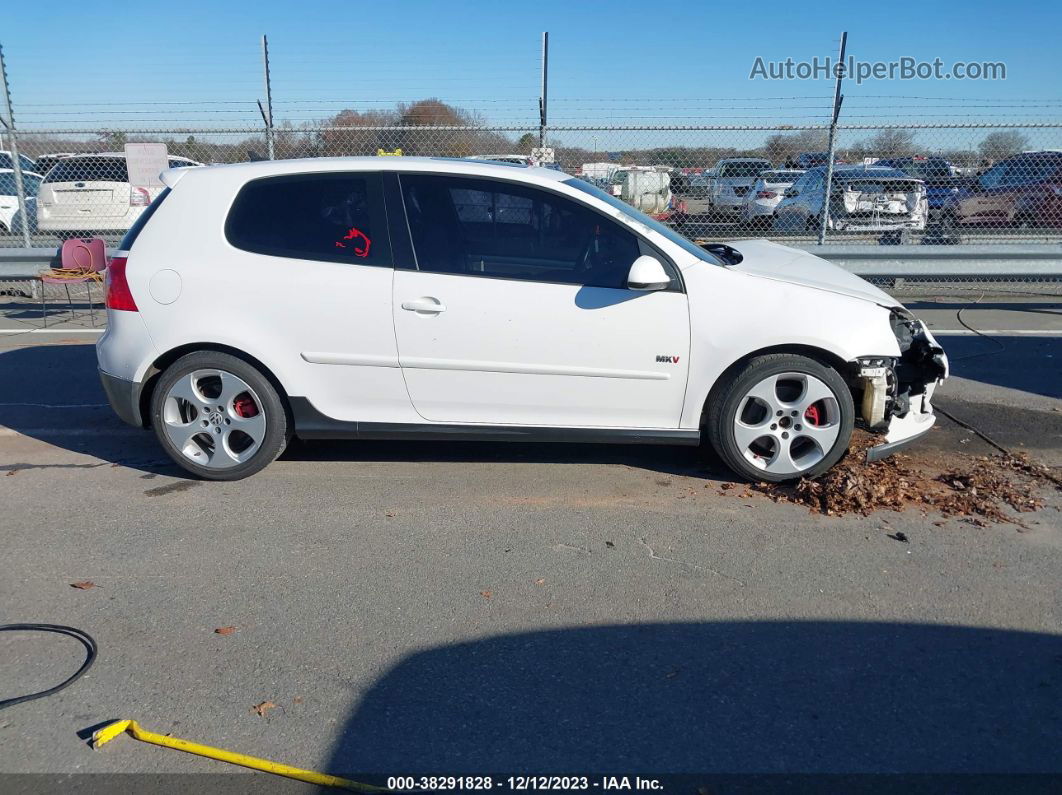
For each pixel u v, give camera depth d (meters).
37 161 14.77
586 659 3.23
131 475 5.07
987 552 4.07
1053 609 3.57
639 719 2.90
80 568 3.93
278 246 4.70
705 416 4.79
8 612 3.56
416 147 11.14
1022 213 11.10
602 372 4.66
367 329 4.65
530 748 2.76
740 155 11.28
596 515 4.49
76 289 11.64
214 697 3.02
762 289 4.61
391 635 3.39
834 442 4.68
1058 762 2.70
